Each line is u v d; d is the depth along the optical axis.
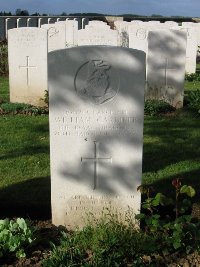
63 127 1.73
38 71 3.71
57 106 1.71
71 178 1.79
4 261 1.58
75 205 1.83
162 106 3.62
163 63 3.74
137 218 1.69
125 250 1.58
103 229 1.66
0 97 4.07
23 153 2.64
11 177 2.31
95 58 1.66
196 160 2.58
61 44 5.55
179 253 1.62
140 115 1.72
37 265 1.57
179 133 3.07
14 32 3.62
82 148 1.75
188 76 5.23
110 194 1.81
